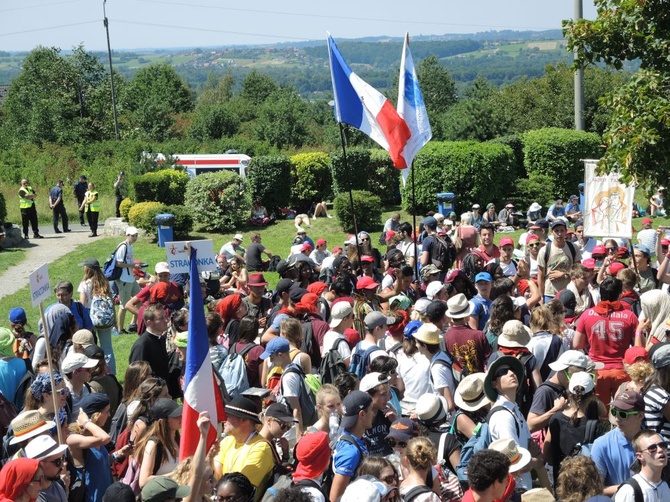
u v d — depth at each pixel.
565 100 49.31
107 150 51.66
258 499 6.59
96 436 6.97
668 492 6.10
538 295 11.86
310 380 8.63
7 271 23.22
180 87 102.62
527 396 8.18
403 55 13.09
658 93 12.62
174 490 5.70
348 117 13.07
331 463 7.12
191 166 32.91
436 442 7.20
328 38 12.97
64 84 70.25
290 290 11.16
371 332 8.84
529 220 26.94
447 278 11.48
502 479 5.63
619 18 13.15
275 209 30.47
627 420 6.53
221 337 10.81
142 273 16.14
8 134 71.31
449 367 8.30
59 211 29.55
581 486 5.92
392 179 31.92
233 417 6.68
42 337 10.77
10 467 5.76
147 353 9.73
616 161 12.61
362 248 15.57
